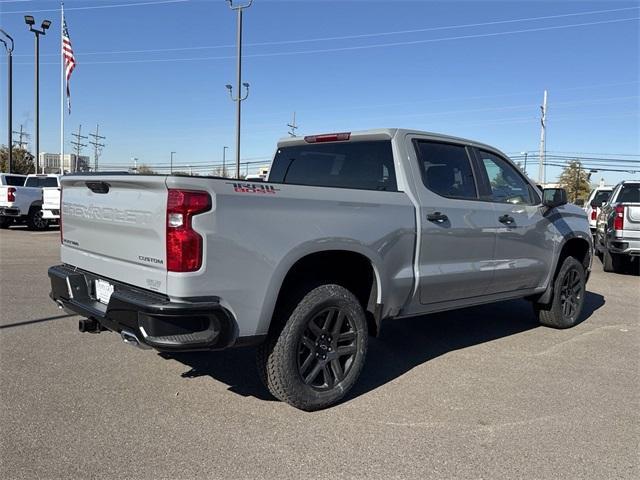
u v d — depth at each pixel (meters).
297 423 3.84
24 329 5.93
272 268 3.69
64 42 29.14
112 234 3.93
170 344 3.37
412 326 6.69
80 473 3.10
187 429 3.69
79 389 4.32
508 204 5.70
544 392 4.52
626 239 10.81
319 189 4.02
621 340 6.17
